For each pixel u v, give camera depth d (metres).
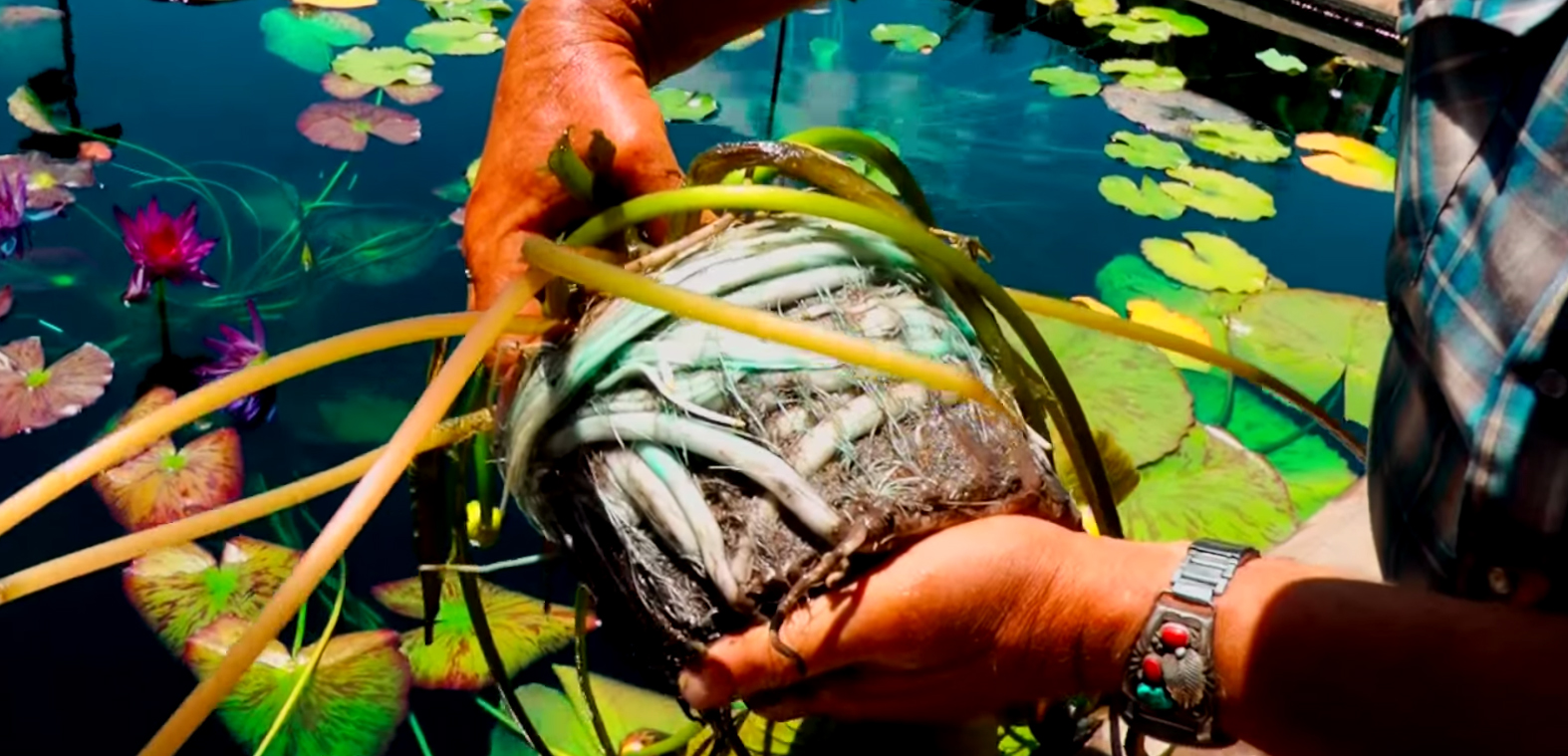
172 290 1.10
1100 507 0.64
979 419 0.55
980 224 1.33
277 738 0.80
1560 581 0.47
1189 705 0.49
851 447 0.52
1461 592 0.51
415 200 1.23
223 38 1.47
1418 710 0.44
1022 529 0.51
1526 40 0.47
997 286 0.58
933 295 0.60
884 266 0.59
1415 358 0.53
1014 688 0.53
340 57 1.44
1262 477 1.07
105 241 1.14
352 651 0.85
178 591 0.88
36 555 0.88
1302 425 1.15
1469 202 0.49
